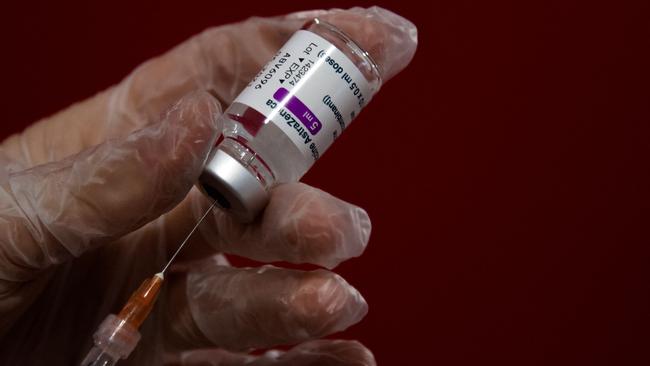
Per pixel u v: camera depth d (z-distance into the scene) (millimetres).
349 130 474
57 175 276
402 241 477
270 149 276
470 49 466
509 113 468
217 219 305
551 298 472
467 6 463
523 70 465
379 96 471
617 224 468
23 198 277
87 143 340
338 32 285
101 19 491
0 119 496
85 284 329
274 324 287
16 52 494
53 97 496
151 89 343
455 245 475
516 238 472
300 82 275
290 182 289
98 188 273
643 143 461
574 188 468
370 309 477
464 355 476
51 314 326
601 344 470
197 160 270
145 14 489
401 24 307
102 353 257
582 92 463
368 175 476
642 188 464
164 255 325
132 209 274
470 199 473
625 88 460
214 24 485
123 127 341
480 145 470
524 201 471
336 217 281
